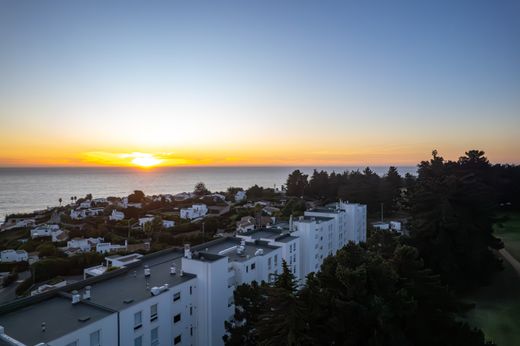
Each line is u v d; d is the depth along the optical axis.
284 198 179.50
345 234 86.31
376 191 126.69
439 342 28.30
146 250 92.31
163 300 33.38
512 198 101.56
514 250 69.12
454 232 51.34
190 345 37.03
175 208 182.38
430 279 30.56
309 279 25.38
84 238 115.19
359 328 24.58
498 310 46.00
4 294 73.88
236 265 43.03
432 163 81.38
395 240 41.81
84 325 26.50
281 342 22.33
